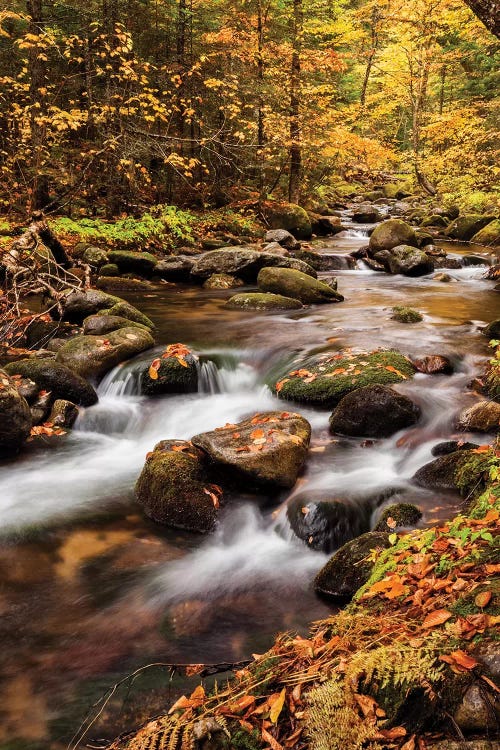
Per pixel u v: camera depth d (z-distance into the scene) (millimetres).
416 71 24328
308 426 5641
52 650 3498
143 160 18391
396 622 2688
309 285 11227
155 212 16938
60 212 15766
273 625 3670
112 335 8102
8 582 4160
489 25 3500
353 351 7676
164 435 6762
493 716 2010
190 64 17359
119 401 7359
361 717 2160
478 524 3348
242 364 8070
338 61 18625
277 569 4277
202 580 4172
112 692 3125
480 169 18500
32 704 3080
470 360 7492
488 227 18344
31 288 7227
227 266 12875
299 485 5082
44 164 15422
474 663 2166
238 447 5051
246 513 4863
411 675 2182
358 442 5906
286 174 21906
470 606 2557
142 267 13242
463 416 5816
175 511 4824
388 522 4227
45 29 13484
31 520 4926
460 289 12453
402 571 3141
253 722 2342
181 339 8891
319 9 23766
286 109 18625
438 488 4777
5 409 5934
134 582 4164
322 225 20734
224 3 18953
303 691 2422
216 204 19844
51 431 6562
